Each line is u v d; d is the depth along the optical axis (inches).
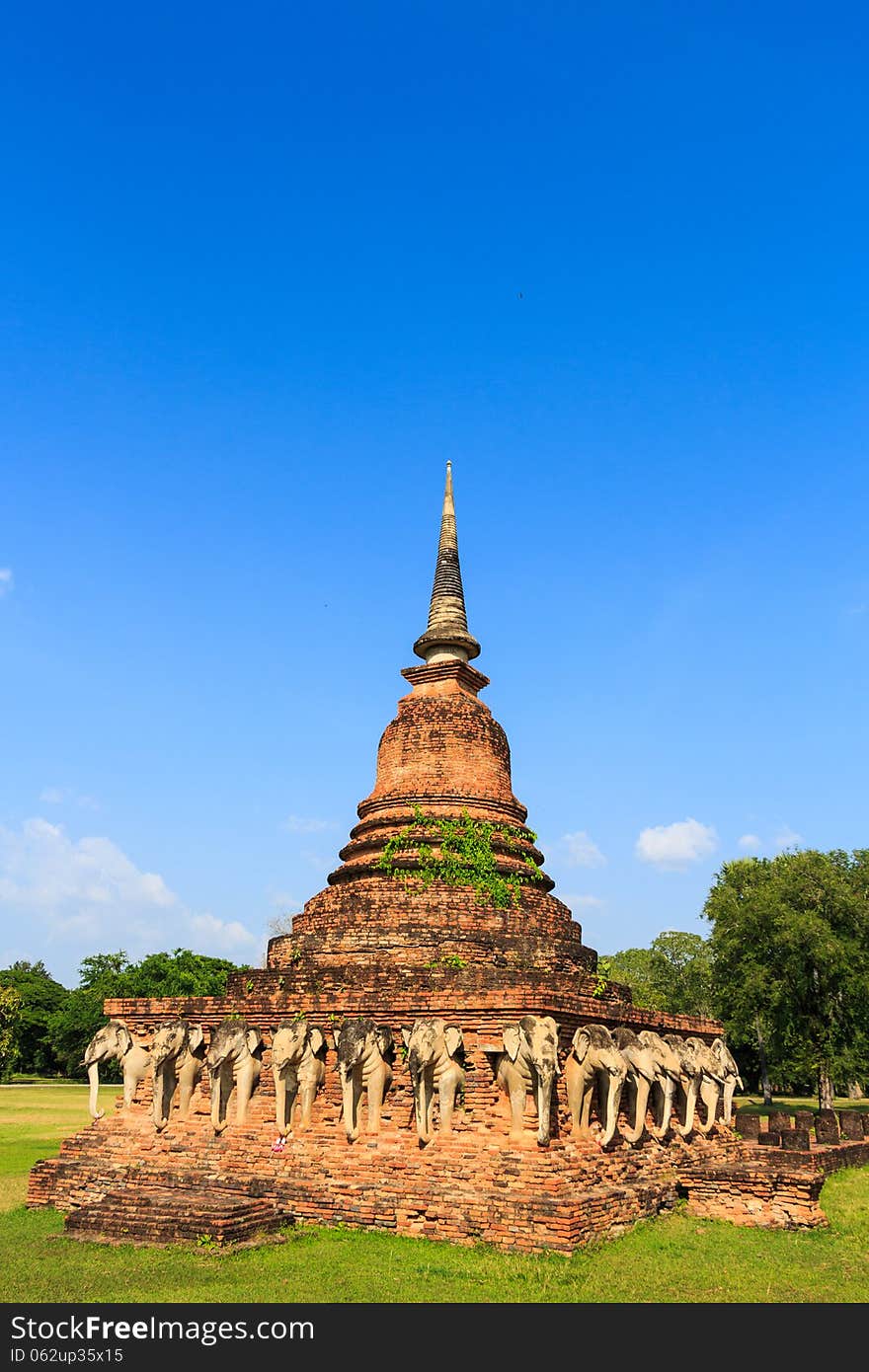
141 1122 1077.8
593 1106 970.1
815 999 2207.2
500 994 924.0
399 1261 774.5
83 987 4249.5
